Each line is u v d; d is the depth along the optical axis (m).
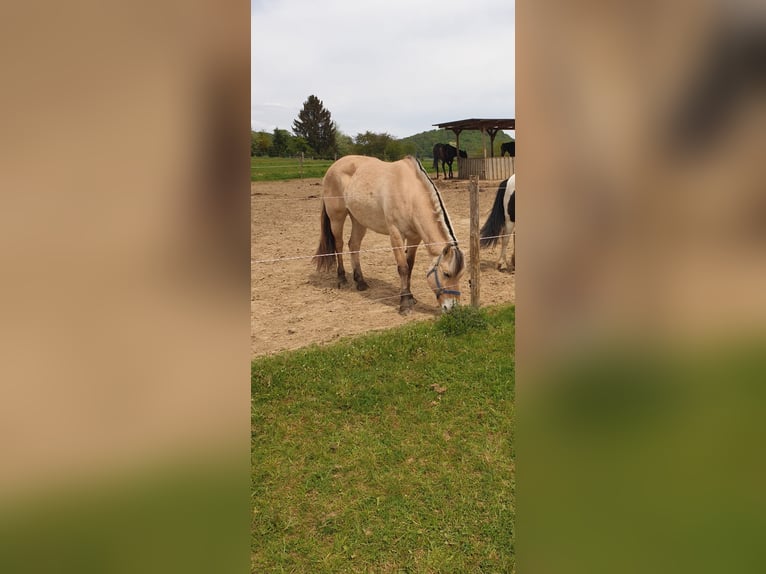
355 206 7.32
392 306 7.17
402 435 3.94
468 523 2.98
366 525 2.99
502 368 4.95
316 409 4.36
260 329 6.25
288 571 2.66
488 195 14.25
